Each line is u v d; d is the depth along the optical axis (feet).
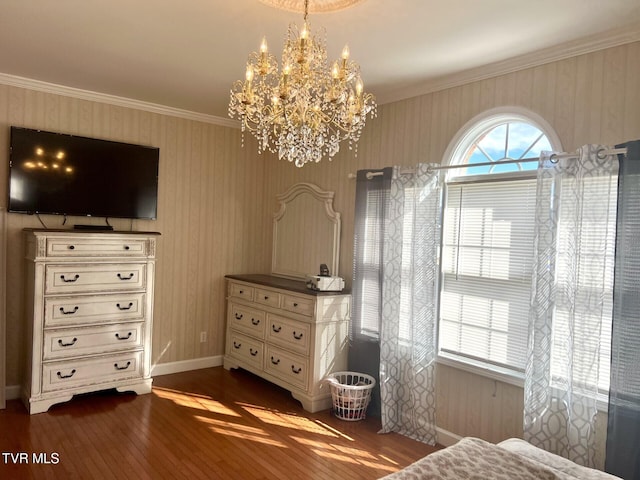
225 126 15.75
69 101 12.82
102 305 12.19
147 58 10.25
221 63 10.45
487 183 10.34
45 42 9.50
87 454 9.50
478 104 10.39
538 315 8.86
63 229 12.36
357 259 12.51
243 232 16.30
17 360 12.39
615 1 7.14
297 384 12.63
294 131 7.09
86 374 12.03
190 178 15.02
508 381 9.65
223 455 9.73
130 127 13.82
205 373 15.06
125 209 13.57
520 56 9.43
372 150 12.74
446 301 11.14
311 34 8.58
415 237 11.14
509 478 5.64
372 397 12.24
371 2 7.34
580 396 8.27
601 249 8.14
